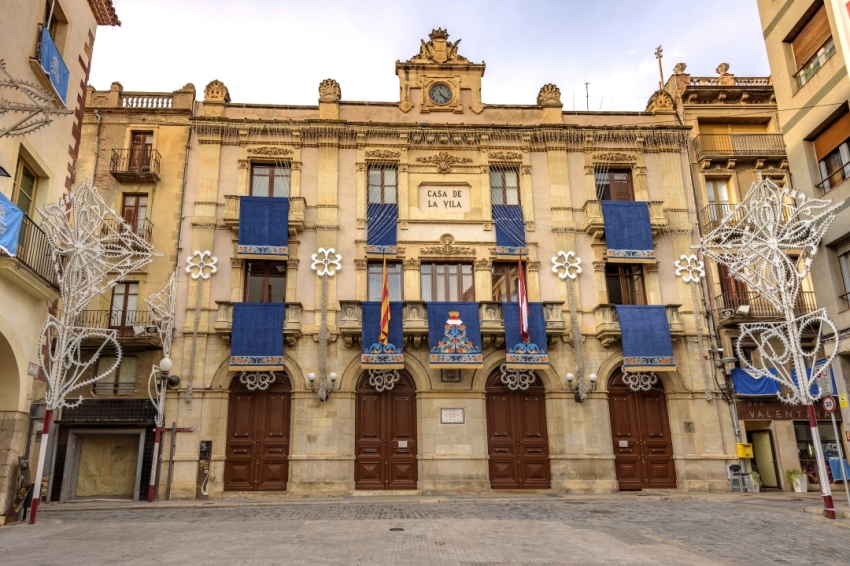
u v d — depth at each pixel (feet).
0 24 44.88
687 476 75.25
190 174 81.25
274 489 72.59
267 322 74.18
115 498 72.43
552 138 85.46
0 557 32.73
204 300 76.64
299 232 79.87
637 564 30.63
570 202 83.41
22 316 50.01
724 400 78.18
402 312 75.56
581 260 81.87
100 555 33.12
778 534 40.19
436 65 88.12
